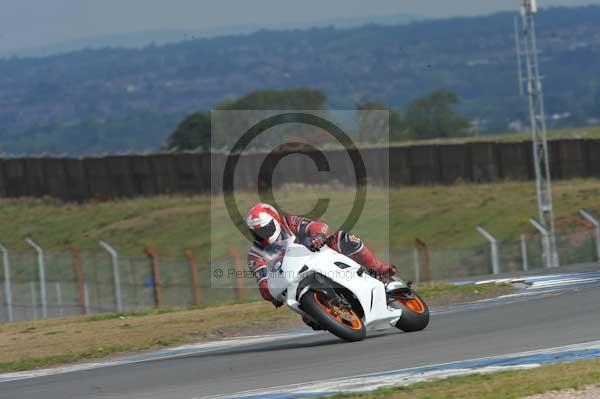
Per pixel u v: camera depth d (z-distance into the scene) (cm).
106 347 4759
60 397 3338
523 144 17138
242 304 6756
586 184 15900
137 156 19212
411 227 15762
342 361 3469
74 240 17975
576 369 2856
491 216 15288
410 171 17850
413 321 4084
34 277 10681
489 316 4512
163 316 6228
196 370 3684
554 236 9625
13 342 5469
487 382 2797
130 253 16588
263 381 3212
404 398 2688
